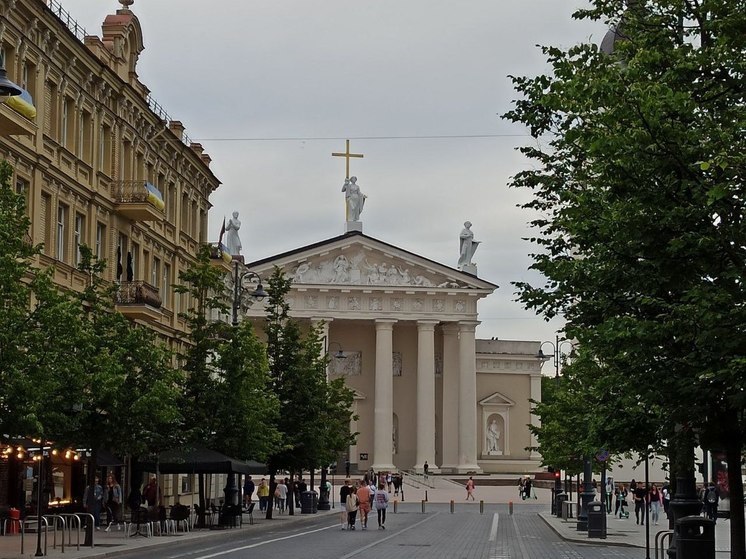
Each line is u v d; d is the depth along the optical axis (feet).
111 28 168.14
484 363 439.22
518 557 114.11
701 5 62.75
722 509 202.08
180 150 196.34
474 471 399.24
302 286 394.73
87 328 122.42
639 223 58.65
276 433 175.11
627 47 65.77
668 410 67.05
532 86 71.77
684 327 58.70
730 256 57.21
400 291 400.67
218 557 105.40
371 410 415.85
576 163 78.18
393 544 133.49
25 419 88.58
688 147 56.70
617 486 237.66
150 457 146.00
